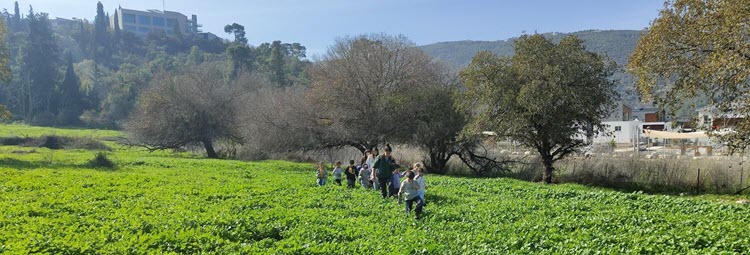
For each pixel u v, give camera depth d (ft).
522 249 39.42
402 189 56.44
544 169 119.85
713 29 73.26
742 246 37.37
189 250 38.58
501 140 123.24
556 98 109.40
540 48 111.14
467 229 49.44
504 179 108.88
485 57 118.73
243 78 231.91
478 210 60.23
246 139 181.27
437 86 149.07
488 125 118.21
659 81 86.28
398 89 151.02
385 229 48.32
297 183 90.99
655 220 51.16
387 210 60.80
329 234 45.09
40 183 80.84
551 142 117.80
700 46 77.15
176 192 73.87
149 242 39.32
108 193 70.69
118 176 97.60
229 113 210.38
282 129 150.00
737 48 68.69
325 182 91.40
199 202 63.21
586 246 39.14
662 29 78.48
